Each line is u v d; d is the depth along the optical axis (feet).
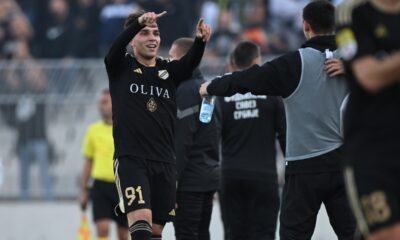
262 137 99.55
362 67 50.08
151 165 79.00
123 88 78.95
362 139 51.65
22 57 167.53
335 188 75.77
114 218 122.31
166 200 80.64
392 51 51.57
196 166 95.86
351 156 51.88
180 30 163.12
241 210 100.94
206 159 96.12
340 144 75.25
